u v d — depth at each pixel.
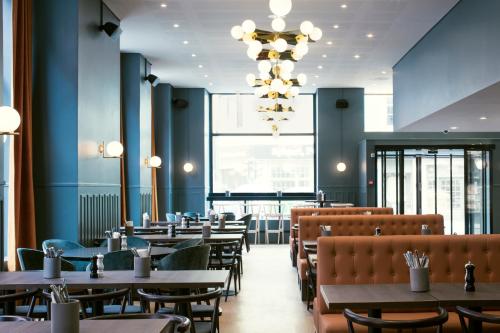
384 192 16.08
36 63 8.32
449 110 10.96
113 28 9.48
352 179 18.00
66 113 8.29
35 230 8.05
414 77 12.77
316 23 10.99
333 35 11.86
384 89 18.38
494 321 3.30
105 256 5.40
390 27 11.28
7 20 7.69
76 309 2.36
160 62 14.31
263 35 8.14
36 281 4.07
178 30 11.49
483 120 12.55
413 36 11.97
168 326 2.62
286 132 18.97
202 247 5.53
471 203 15.81
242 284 9.27
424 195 15.95
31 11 8.13
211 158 19.02
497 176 15.73
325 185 18.05
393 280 5.09
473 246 5.21
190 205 17.83
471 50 9.19
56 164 8.25
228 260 8.84
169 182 17.09
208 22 10.96
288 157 18.94
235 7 10.04
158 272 4.44
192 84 17.42
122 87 13.24
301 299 7.91
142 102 13.53
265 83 9.48
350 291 3.70
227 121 19.02
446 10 10.24
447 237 5.21
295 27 11.28
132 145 13.16
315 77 16.36
